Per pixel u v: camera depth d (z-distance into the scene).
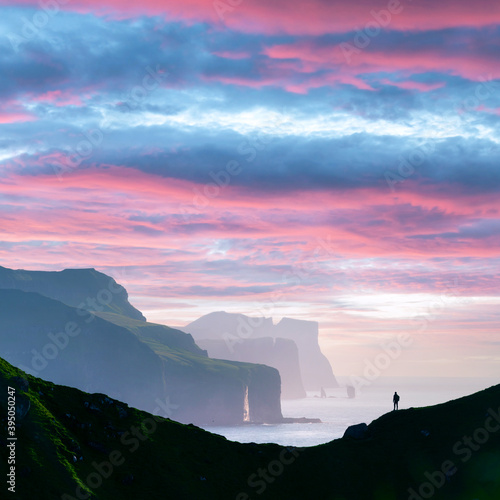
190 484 92.62
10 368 105.75
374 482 98.00
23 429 90.38
